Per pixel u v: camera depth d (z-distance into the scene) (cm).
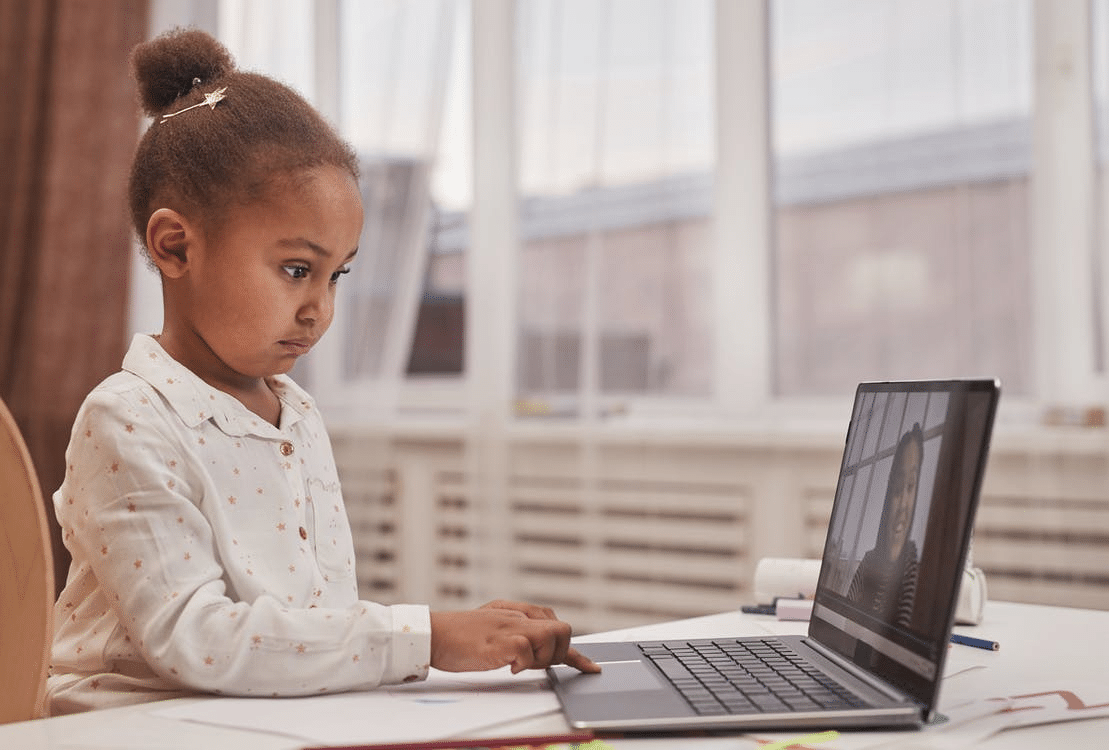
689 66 226
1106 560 181
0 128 287
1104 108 186
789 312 217
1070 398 188
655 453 226
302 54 271
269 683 76
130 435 81
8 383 284
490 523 244
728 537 219
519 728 68
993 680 82
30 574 76
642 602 227
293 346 89
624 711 69
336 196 87
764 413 218
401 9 254
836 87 211
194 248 87
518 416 241
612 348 231
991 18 195
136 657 82
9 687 76
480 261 246
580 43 233
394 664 77
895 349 205
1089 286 187
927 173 201
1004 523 189
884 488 80
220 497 86
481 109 246
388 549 255
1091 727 70
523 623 79
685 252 226
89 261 278
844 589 84
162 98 99
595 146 232
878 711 67
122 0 279
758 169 219
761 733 67
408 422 254
